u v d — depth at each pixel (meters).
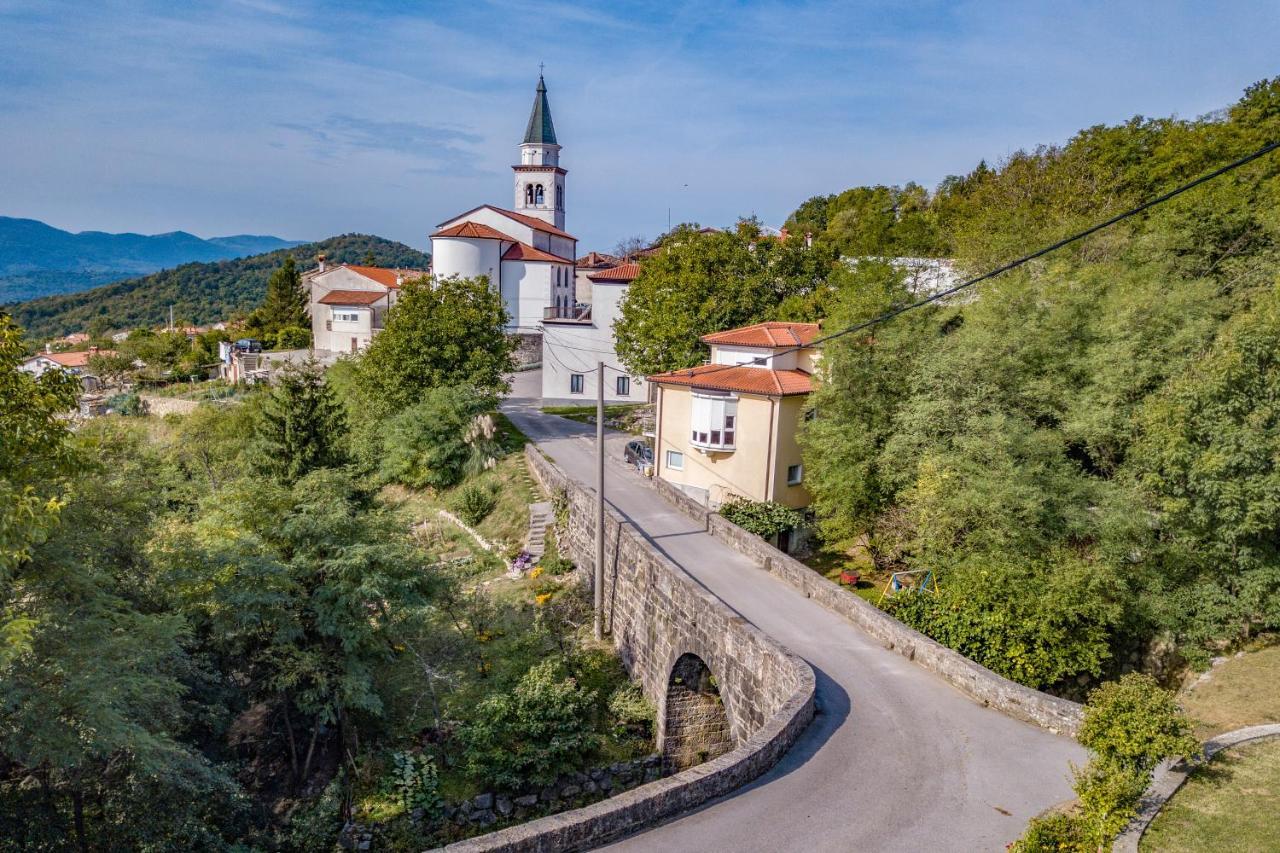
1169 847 9.57
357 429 42.47
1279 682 15.76
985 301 24.28
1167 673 18.34
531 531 30.83
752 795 11.28
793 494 29.77
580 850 9.91
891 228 49.31
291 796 18.20
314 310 75.44
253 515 19.17
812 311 38.47
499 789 17.42
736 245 42.38
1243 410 17.72
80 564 14.48
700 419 30.20
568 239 74.00
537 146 72.75
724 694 16.23
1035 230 31.31
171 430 49.66
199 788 14.95
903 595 19.05
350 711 19.48
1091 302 23.28
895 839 10.20
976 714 13.75
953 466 20.72
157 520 19.97
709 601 17.03
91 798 15.41
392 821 16.69
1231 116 40.12
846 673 15.26
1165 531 19.19
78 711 12.76
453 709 19.64
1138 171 39.47
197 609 17.62
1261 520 17.36
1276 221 26.25
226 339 87.44
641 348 43.91
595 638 23.59
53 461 14.74
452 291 43.78
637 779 18.16
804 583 19.55
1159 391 19.42
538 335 63.22
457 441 38.78
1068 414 21.50
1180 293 21.95
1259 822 10.02
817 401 26.38
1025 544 18.92
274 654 18.53
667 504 28.36
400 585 19.03
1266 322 18.28
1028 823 10.54
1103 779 9.63
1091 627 17.53
